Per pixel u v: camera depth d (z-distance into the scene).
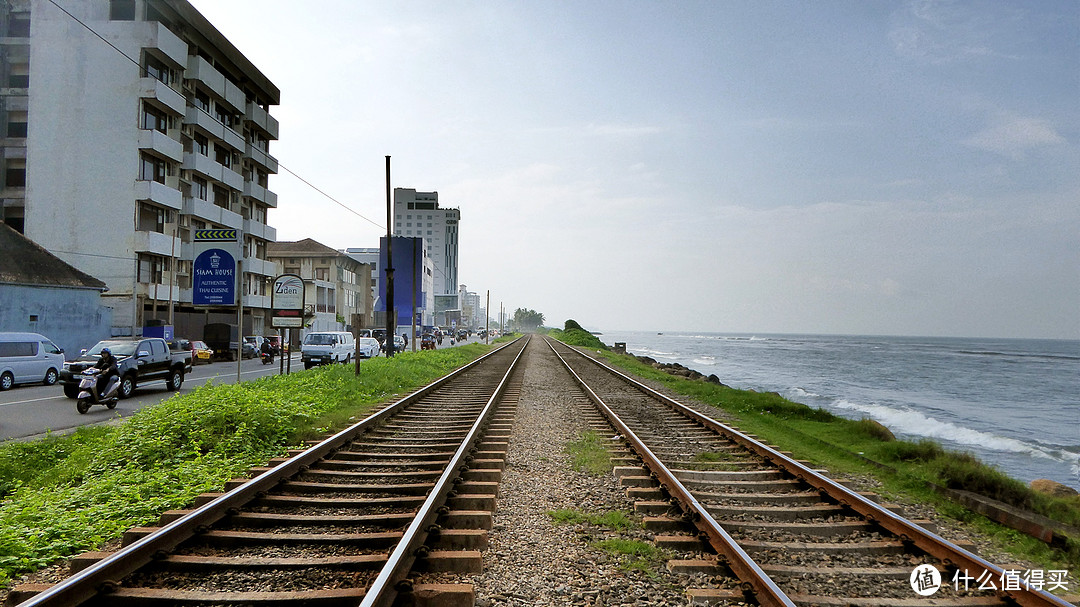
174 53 42.59
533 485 7.38
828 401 30.03
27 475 8.66
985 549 5.80
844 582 4.63
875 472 8.85
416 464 8.05
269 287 59.12
